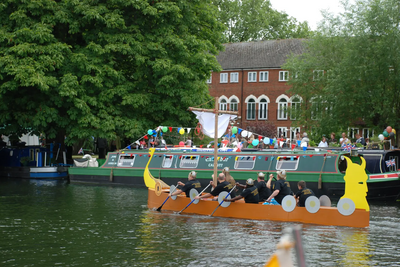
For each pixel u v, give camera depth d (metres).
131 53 30.03
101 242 13.22
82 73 30.28
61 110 31.78
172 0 31.89
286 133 56.84
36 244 13.01
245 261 11.11
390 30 36.00
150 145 32.22
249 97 59.00
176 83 31.72
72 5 29.53
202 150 27.94
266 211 16.48
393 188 22.44
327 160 23.67
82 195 24.05
